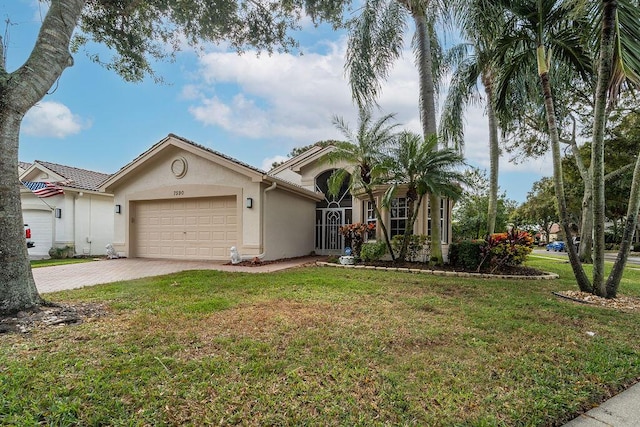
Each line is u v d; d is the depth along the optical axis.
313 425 2.29
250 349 3.52
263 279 7.87
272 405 2.50
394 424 2.32
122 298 5.79
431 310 5.30
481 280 8.42
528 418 2.44
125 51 8.13
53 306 4.88
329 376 2.98
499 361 3.38
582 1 6.00
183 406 2.46
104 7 7.38
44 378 2.77
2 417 2.23
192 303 5.45
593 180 6.68
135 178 13.56
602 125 6.41
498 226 18.67
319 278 8.02
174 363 3.14
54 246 15.64
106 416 2.30
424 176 9.87
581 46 7.22
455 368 3.20
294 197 14.20
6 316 4.30
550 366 3.30
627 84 6.22
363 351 3.54
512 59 7.88
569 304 6.00
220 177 12.23
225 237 12.37
